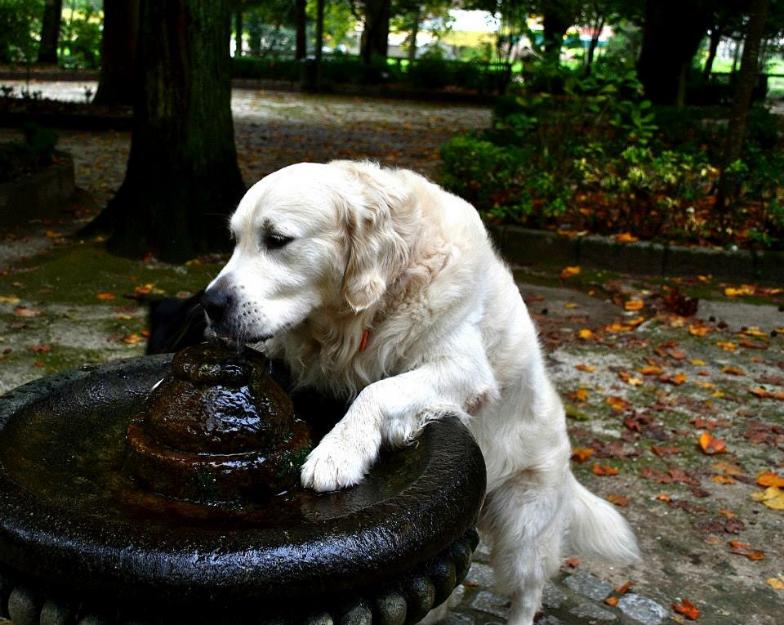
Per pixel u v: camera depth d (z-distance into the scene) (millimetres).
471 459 1573
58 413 1695
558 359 3453
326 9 23766
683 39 10914
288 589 1335
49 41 17469
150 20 4402
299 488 1539
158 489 1490
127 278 4168
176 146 4445
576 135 5957
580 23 14805
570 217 5113
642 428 2902
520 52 19188
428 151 8844
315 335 1832
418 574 1449
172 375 1526
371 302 1741
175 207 4469
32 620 1381
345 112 12898
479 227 1896
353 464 1572
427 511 1438
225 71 4551
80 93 13758
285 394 1575
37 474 1528
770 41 20422
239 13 20875
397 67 17328
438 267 1789
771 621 2176
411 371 1754
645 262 4684
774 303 4254
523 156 5426
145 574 1315
